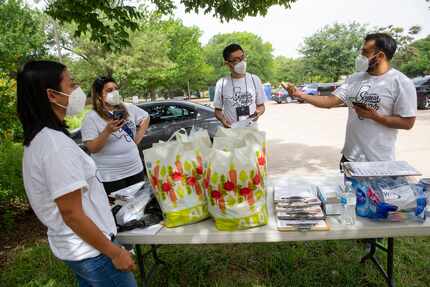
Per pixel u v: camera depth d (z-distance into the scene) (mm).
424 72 21484
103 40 3631
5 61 3576
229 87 3111
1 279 2578
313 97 2426
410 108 2055
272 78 64625
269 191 2041
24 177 1163
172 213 1604
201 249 2760
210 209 1599
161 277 2389
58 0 3314
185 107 5363
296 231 1514
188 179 1634
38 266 2711
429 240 2686
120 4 3557
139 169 2684
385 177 1597
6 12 13453
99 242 1141
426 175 4465
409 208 1460
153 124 5207
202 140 1804
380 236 1479
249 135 1728
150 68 23469
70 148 1121
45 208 1177
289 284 2227
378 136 2186
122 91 27219
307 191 1784
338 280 2217
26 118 1139
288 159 6074
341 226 1508
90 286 1407
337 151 6434
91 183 1247
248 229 1562
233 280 2330
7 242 3232
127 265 1222
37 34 15125
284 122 11531
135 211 1638
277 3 4105
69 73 1244
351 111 2383
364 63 2121
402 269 2293
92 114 2395
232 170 1483
